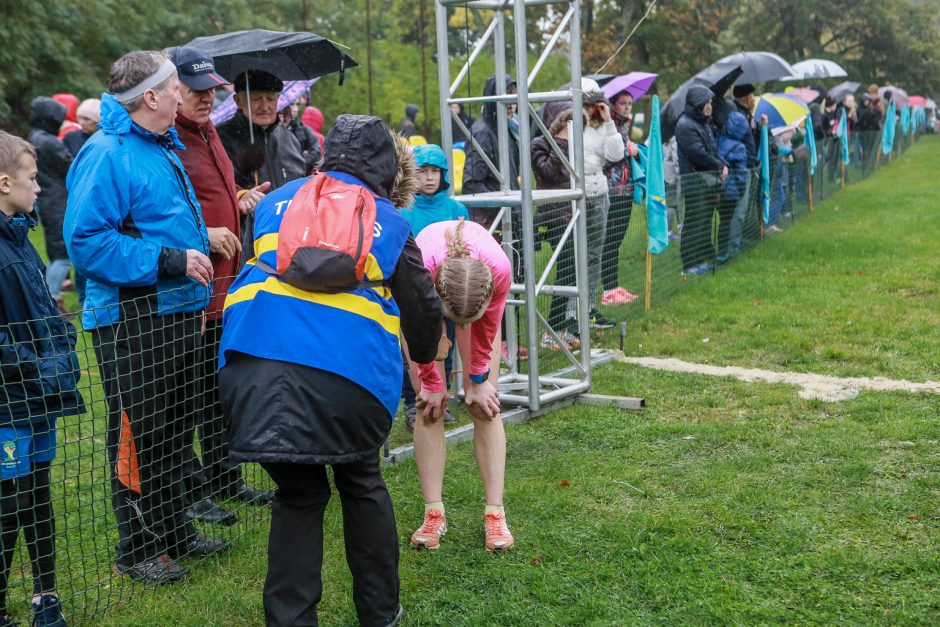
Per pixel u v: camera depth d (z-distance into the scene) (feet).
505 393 17.57
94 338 10.93
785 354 20.25
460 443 15.55
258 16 84.58
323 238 8.29
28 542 9.80
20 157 9.35
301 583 8.68
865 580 10.25
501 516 11.51
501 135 17.47
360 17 94.73
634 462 14.20
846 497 12.50
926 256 30.86
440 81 16.93
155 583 10.94
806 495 12.60
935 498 12.32
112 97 10.69
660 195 24.45
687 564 10.73
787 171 40.24
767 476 13.35
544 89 90.68
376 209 8.73
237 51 13.96
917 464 13.55
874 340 20.88
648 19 97.60
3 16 62.69
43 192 26.14
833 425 15.44
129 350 10.71
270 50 14.24
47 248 26.58
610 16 98.12
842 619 9.46
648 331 22.98
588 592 10.21
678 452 14.53
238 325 8.54
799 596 9.98
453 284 10.05
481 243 11.07
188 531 11.64
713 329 22.82
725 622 9.45
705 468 13.79
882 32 150.61
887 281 27.09
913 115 104.99
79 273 10.89
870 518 11.78
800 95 56.80
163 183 10.85
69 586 10.93
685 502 12.57
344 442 8.39
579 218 17.11
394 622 9.35
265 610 8.71
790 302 25.03
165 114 10.78
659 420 16.14
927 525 11.53
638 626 9.47
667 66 103.45
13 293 9.33
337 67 15.39
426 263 11.21
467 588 10.50
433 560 11.20
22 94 67.82
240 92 14.43
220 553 11.73
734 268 30.55
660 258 28.86
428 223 16.03
